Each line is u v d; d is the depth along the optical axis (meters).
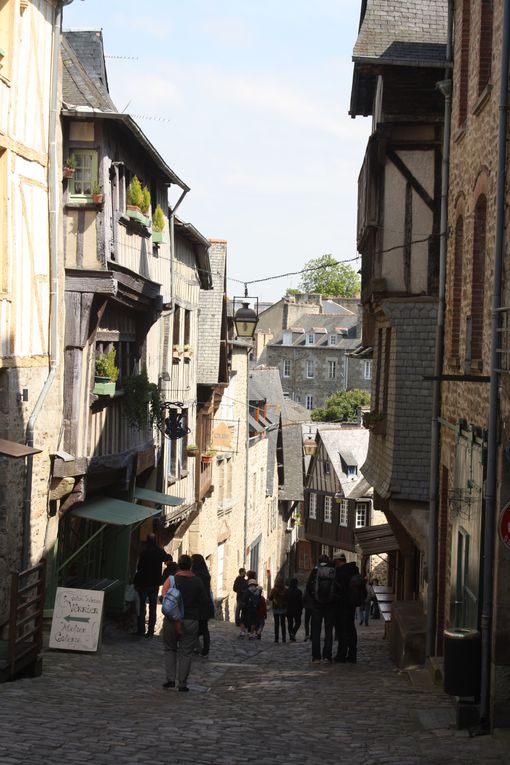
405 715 10.95
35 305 14.57
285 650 19.67
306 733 9.75
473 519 11.31
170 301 22.94
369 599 33.44
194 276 27.75
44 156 14.91
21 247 13.89
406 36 16.89
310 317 114.94
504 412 9.94
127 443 19.36
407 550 19.84
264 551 46.47
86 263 16.00
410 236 17.00
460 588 12.44
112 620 18.98
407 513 16.81
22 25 13.74
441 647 14.90
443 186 15.23
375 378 20.22
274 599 22.09
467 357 12.70
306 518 61.31
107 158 16.14
